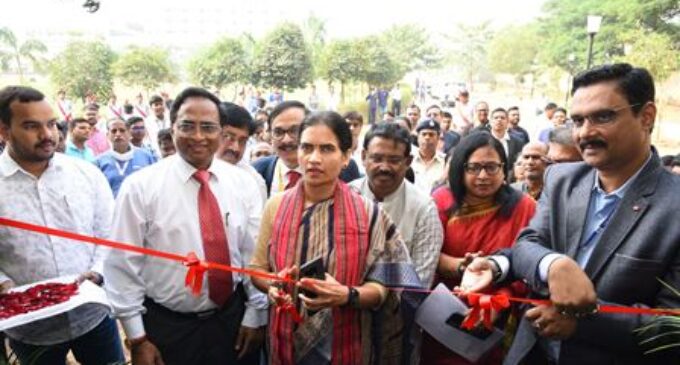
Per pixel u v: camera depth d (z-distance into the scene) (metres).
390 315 2.10
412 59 46.66
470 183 2.46
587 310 1.51
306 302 1.85
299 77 27.50
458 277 2.41
